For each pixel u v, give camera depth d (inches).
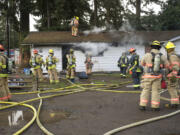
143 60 197.8
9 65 242.1
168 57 199.6
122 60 482.9
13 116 181.8
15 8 673.6
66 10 799.1
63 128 147.2
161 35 677.3
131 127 147.0
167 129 142.9
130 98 251.1
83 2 822.5
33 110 193.6
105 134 130.8
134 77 317.7
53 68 389.7
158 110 191.2
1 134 138.3
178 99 201.3
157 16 905.5
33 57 400.2
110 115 178.9
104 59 640.4
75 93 292.5
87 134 135.3
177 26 882.1
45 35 674.2
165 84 191.0
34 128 148.5
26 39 623.2
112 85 350.3
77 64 629.6
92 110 196.4
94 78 487.8
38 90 313.7
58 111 194.4
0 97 239.1
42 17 908.6
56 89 315.0
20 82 342.0
